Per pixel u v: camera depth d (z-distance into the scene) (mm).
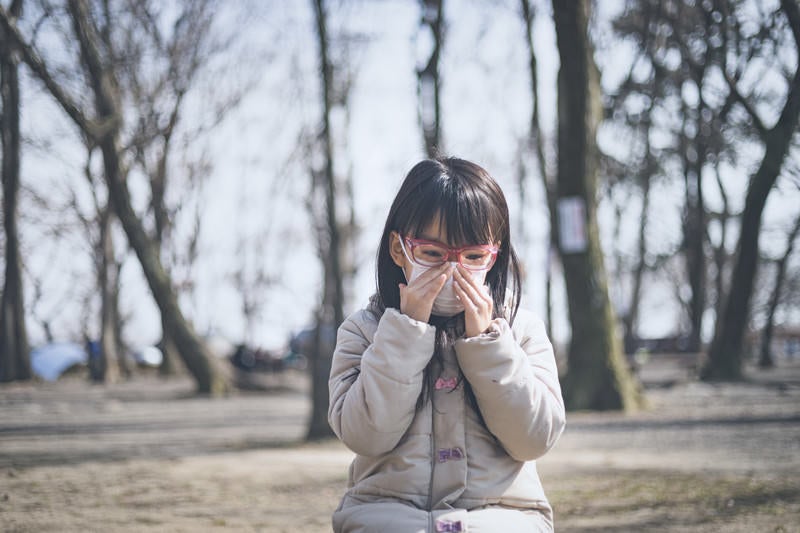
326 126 11531
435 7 16125
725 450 8586
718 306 26641
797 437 9383
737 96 8992
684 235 30828
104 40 14289
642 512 5359
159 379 33406
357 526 2211
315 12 11586
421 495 2268
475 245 2293
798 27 6727
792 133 7062
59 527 5043
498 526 2182
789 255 29625
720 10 8344
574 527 4961
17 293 26891
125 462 8359
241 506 5918
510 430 2246
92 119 13820
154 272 21125
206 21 17578
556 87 13508
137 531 4980
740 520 4980
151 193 29625
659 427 11016
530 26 20578
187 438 11203
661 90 16625
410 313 2270
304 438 10562
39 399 20375
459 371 2328
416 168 2408
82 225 32781
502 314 2449
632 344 35750
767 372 26141
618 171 26125
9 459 8664
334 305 10742
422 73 16219
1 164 25094
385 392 2195
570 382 13484
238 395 22281
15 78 21641
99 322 29875
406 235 2318
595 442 9648
